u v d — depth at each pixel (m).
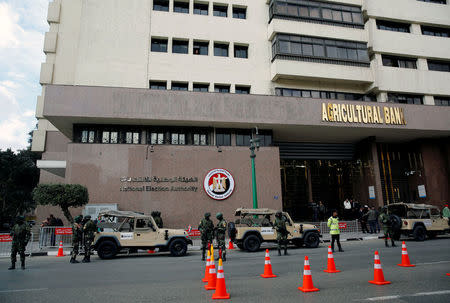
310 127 22.48
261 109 21.53
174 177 20.27
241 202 20.86
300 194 25.72
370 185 25.25
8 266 10.74
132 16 23.11
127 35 22.73
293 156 25.94
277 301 5.67
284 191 25.53
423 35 28.02
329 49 24.78
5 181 35.28
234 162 21.30
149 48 22.89
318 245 14.65
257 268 9.23
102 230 12.38
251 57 24.41
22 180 36.84
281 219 12.43
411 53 27.19
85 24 22.38
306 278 6.47
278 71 23.34
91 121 20.14
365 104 23.16
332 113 22.45
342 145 26.95
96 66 21.86
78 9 25.53
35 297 6.21
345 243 16.28
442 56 28.00
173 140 21.34
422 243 15.19
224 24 24.52
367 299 5.72
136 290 6.73
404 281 7.12
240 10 25.75
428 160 26.14
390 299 5.70
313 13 25.08
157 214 17.38
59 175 22.50
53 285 7.34
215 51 24.41
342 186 26.70
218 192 20.58
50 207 21.06
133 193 19.58
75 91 19.52
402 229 16.48
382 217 14.40
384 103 23.52
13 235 10.12
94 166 19.53
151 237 12.64
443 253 11.49
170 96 20.52
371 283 7.00
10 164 36.03
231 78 23.66
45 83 23.97
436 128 24.09
